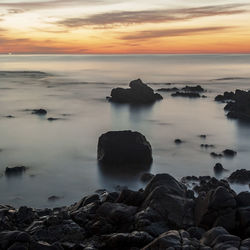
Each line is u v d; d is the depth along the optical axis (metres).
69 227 24.61
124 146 72.50
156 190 26.34
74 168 68.50
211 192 24.73
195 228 22.62
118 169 68.06
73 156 76.31
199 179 60.31
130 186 59.84
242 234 22.84
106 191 56.84
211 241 20.52
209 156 78.00
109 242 22.20
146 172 66.88
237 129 106.12
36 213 30.25
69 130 101.81
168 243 19.80
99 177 63.81
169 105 151.12
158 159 75.12
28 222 27.30
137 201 27.59
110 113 131.25
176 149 83.31
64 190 57.56
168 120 119.19
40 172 65.88
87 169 68.00
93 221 25.56
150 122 115.94
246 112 124.75
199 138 94.62
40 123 110.94
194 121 117.75
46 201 53.09
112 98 160.88
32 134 96.31
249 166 71.69
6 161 72.38
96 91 194.75
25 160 73.19
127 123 113.81
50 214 29.64
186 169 69.06
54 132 98.94
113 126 108.88
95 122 114.19
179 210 24.80
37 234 23.89
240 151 82.38
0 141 88.69
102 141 73.94
